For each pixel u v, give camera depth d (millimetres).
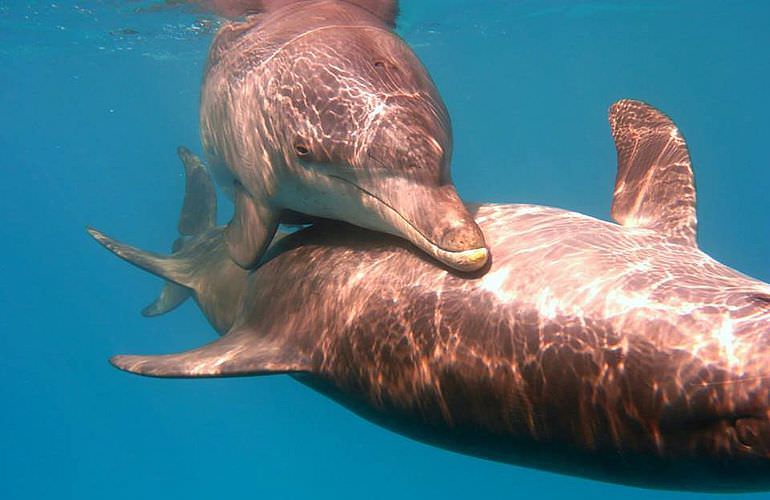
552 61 56094
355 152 5207
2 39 25984
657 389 3619
